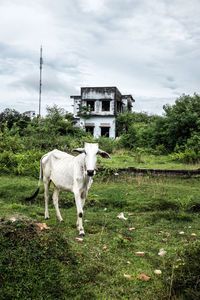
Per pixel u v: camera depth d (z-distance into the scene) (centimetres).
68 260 319
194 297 262
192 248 340
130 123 3025
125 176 888
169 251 385
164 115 1845
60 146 1320
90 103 3206
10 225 329
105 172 902
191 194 689
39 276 276
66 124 2402
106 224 504
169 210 583
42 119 2473
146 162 1266
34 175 906
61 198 668
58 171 514
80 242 409
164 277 313
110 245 404
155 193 701
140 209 596
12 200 661
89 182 486
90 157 449
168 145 1727
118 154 1661
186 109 1648
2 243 297
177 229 480
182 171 898
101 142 1895
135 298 276
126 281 309
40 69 3189
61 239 348
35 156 1055
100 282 304
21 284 263
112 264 347
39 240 318
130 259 362
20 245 302
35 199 670
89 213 573
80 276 299
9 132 1202
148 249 396
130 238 431
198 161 1216
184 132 1614
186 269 303
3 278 263
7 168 942
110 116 3084
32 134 1752
